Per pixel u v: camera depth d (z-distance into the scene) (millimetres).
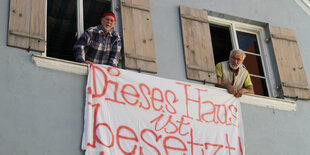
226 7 11195
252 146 9625
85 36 9211
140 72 9438
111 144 8195
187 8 10656
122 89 8789
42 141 7988
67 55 13523
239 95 9797
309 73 11148
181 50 10133
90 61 9281
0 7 8828
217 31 12406
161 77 9523
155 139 8609
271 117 10125
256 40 11570
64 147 8070
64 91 8500
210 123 9258
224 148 9133
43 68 8539
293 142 10055
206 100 9477
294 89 10703
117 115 8516
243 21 11375
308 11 12094
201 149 8914
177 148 8719
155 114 8852
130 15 9961
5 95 8109
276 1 11859
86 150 8016
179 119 9016
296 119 10359
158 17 10305
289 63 11047
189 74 9828
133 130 8508
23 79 8344
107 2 10422
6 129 7855
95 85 8633
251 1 11578
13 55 8492
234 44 11078
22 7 8945
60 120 8242
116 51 9312
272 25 11492
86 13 11375
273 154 9734
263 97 10156
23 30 8734
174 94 9227
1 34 8602
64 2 11195
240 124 9570
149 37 9867
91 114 8344
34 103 8219
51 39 12703
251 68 11461
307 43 11609
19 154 7770
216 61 14258
